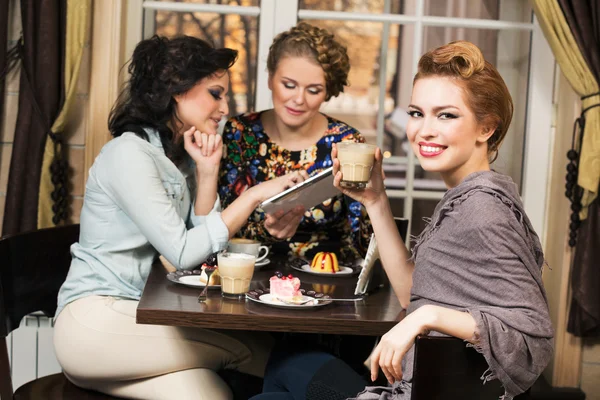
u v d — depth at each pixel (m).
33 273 2.18
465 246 1.51
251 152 2.65
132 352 2.07
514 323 1.42
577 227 3.02
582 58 2.91
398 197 3.31
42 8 2.75
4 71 2.83
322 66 2.53
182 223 2.19
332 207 2.60
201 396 2.06
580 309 3.05
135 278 2.25
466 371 1.38
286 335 2.29
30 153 2.81
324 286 2.17
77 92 2.94
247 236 2.62
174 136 2.38
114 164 2.19
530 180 3.25
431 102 1.62
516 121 3.26
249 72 3.20
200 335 2.13
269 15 3.15
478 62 1.60
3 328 1.94
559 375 3.17
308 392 1.88
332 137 2.65
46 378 2.21
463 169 1.66
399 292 1.96
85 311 2.12
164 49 2.27
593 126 2.93
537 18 2.96
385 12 3.21
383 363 1.42
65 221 2.96
